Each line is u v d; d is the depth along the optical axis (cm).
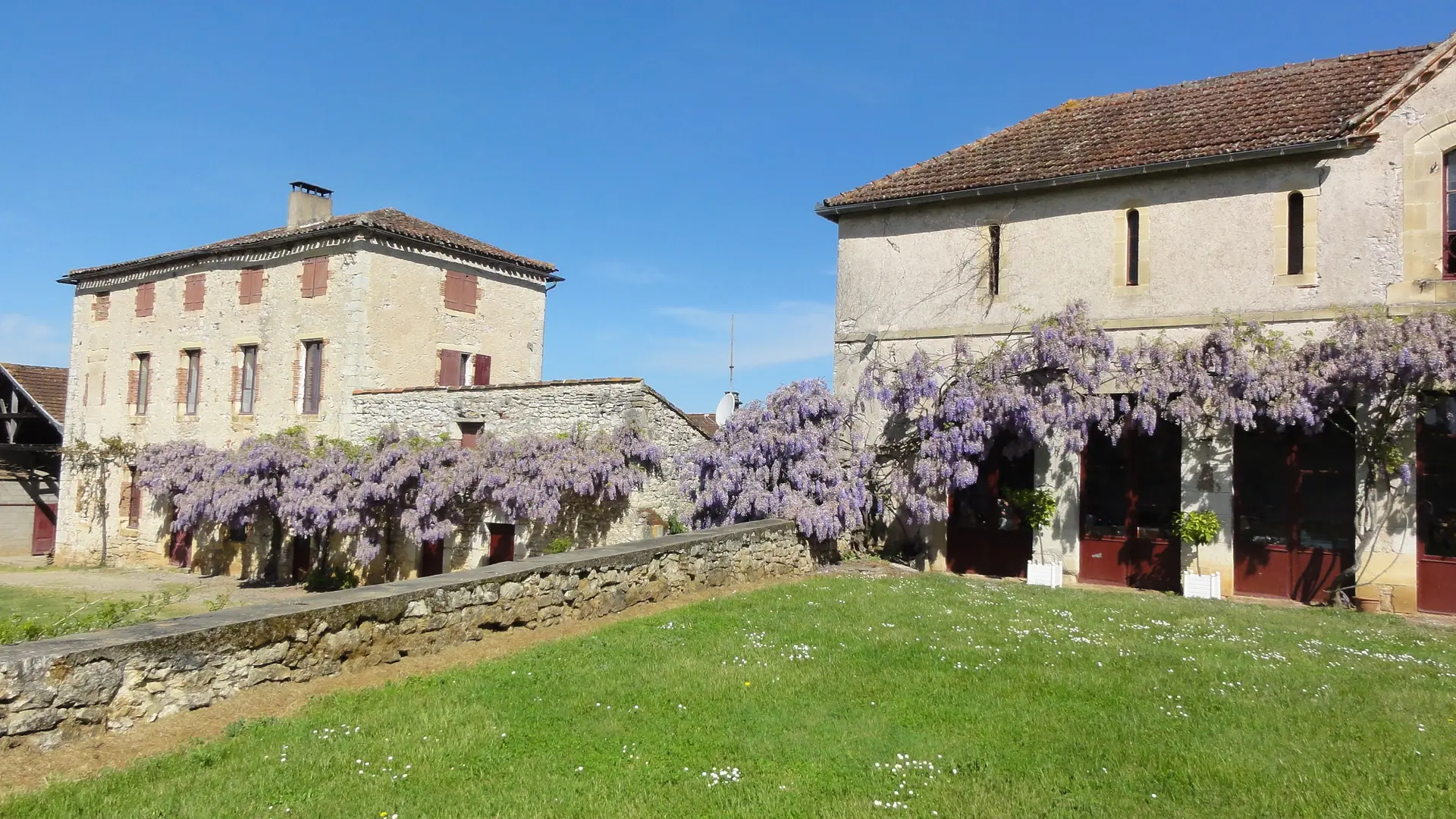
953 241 1306
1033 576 1169
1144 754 477
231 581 1886
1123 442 1170
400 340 1888
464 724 506
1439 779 447
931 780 441
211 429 2073
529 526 1540
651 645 693
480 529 1595
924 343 1311
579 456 1444
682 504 1541
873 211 1372
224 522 1822
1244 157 1085
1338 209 1051
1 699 418
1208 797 426
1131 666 655
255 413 1984
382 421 1758
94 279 2425
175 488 2022
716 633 745
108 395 2359
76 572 2117
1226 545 1074
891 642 717
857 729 511
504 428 1622
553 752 468
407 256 1909
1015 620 834
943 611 868
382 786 420
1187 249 1135
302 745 466
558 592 769
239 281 2059
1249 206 1102
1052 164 1262
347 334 1819
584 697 557
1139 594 1079
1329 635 801
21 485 2691
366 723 502
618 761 458
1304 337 1053
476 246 2058
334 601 588
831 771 450
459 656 659
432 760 453
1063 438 1163
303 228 1967
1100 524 1178
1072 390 1129
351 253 1836
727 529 1052
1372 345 951
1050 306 1220
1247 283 1094
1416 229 1009
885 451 1302
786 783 433
